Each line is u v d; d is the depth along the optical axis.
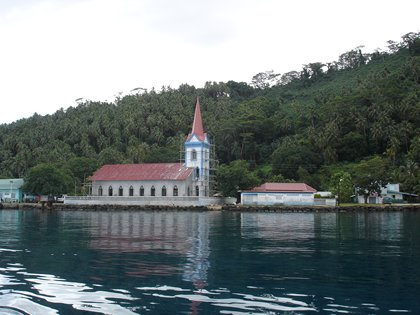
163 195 114.62
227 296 17.62
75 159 145.88
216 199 108.62
